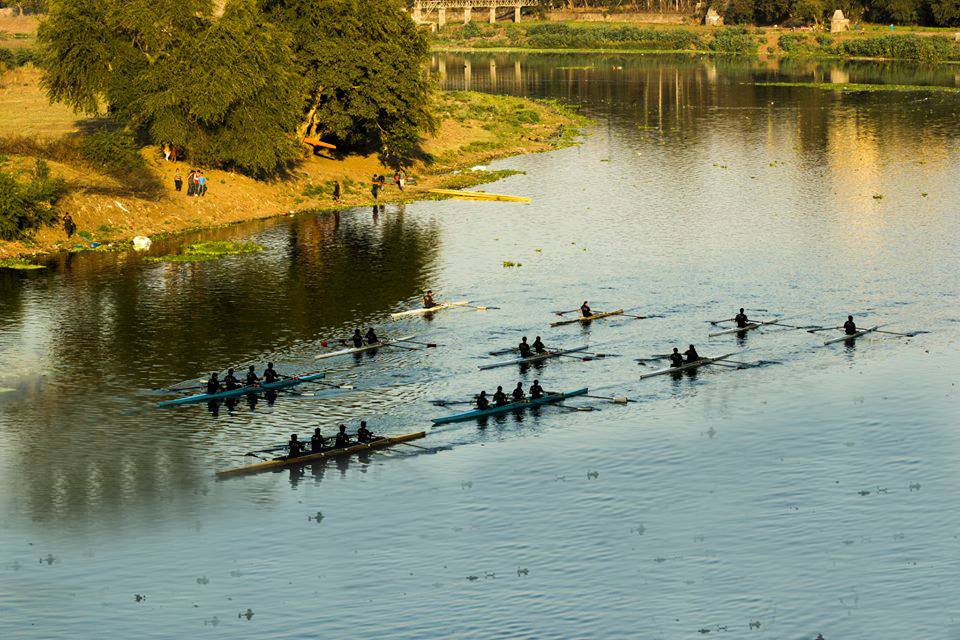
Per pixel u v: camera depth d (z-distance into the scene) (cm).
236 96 19925
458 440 11050
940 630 7925
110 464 10438
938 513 9588
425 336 14025
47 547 9031
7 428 11156
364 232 19675
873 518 9519
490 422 11475
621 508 9725
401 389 12312
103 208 19150
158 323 14400
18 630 7925
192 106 19762
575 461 10619
